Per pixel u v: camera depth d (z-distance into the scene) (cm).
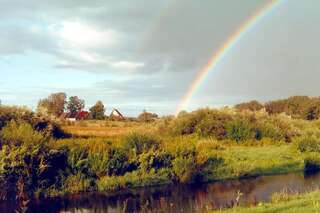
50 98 8494
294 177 2814
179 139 3250
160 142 2845
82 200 2122
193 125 4569
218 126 4412
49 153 2314
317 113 9400
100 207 1992
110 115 10169
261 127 4497
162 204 1989
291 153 3503
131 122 8275
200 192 2309
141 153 2641
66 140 2644
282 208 1587
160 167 2634
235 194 2236
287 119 5184
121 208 1973
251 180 2694
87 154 2466
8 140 2317
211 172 2772
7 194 2086
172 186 2481
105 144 2586
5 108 3144
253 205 1780
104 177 2417
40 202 2069
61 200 2119
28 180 2186
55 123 3506
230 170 2834
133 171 2527
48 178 2292
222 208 1811
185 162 2630
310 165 3269
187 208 1909
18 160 2173
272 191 2308
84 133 4109
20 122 3006
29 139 2341
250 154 3397
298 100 10294
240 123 4384
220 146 3591
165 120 4862
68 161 2386
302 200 1744
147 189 2389
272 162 3152
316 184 2523
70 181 2306
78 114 10112
